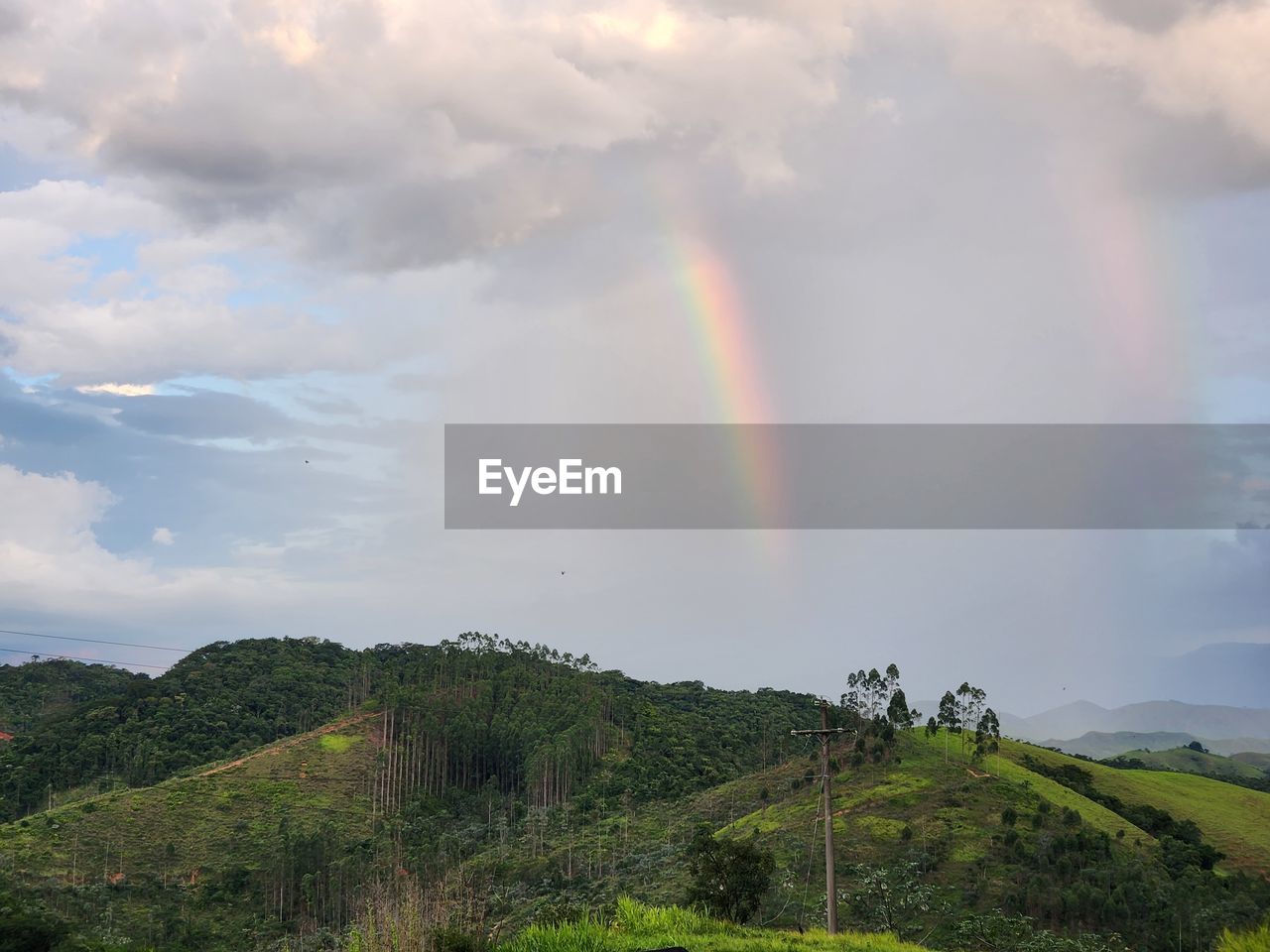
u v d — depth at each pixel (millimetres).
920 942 73062
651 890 91125
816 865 92250
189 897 121500
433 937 35281
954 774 118438
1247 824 119375
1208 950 71562
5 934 63719
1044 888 82938
